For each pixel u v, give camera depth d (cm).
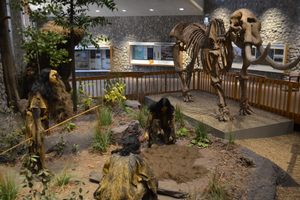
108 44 1672
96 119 751
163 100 589
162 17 1581
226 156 579
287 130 880
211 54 857
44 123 476
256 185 475
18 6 777
